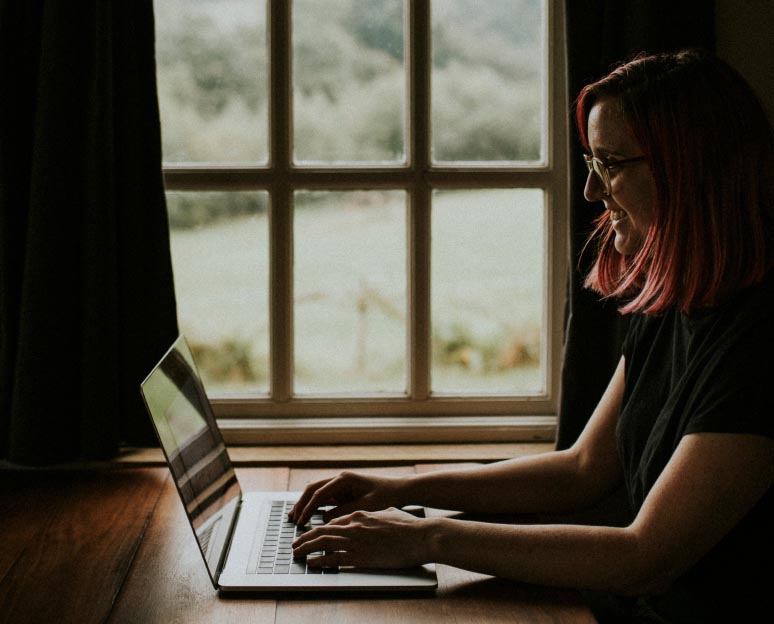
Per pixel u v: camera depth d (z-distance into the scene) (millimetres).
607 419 1263
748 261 978
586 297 1569
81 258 1558
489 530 1030
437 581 1034
